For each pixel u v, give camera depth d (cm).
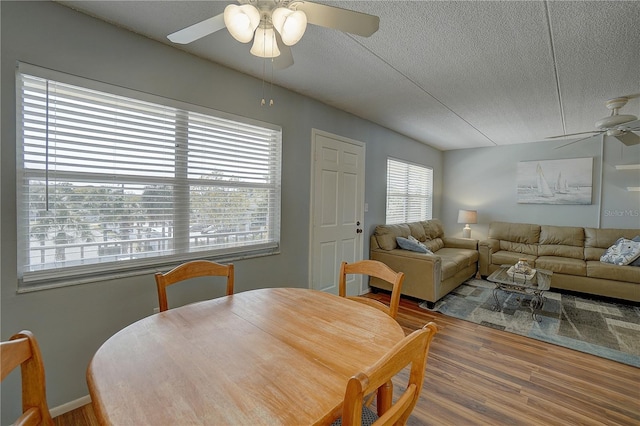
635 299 350
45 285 163
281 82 267
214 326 123
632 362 230
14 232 154
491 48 203
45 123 163
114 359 96
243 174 256
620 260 372
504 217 531
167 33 191
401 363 73
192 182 224
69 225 172
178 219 217
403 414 84
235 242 253
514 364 228
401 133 455
